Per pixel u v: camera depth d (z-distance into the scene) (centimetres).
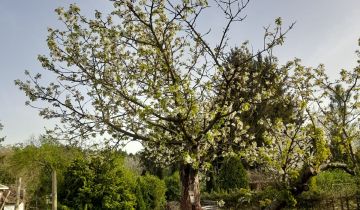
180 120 671
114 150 804
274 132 754
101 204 1878
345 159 959
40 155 2178
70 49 779
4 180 2588
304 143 757
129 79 773
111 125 745
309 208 1655
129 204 1944
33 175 2377
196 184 780
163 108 643
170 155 1025
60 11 760
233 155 833
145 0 778
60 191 1895
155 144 780
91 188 1867
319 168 683
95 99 776
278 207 673
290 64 802
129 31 809
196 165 674
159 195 2872
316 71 990
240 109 754
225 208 2047
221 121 681
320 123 966
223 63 727
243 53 733
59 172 1942
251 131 866
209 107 812
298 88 942
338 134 891
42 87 769
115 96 777
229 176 2578
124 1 712
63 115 771
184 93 680
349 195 1616
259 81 765
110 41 783
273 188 703
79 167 1898
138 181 2789
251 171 2844
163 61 784
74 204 1845
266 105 809
